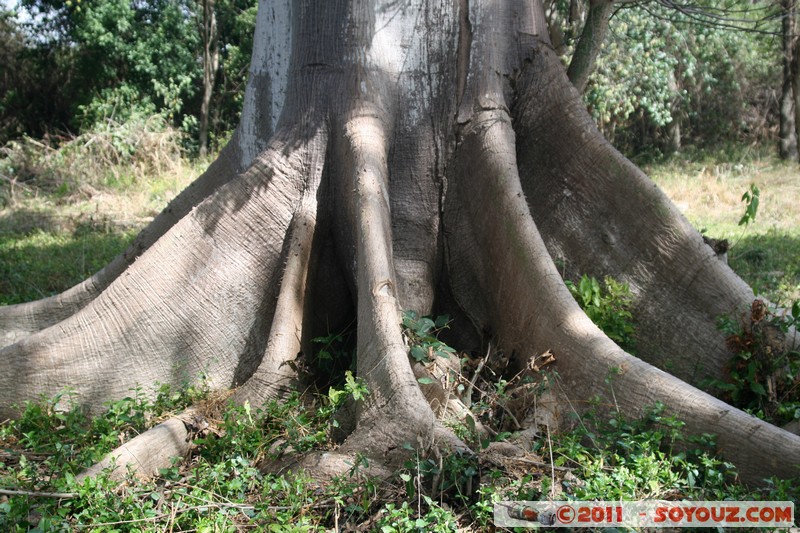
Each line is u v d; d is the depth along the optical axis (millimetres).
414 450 5238
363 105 7406
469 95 7582
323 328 7410
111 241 14148
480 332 7273
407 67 7629
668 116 21562
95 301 7191
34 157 21422
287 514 4926
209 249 7230
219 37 30438
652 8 19141
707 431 5551
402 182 7543
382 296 6117
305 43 7695
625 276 7324
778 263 12320
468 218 7449
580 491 4953
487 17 7684
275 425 6211
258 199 7316
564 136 7660
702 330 7047
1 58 29109
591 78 19844
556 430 5980
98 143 21688
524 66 7805
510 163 7223
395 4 7641
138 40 27688
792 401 6547
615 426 5750
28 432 6504
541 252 6688
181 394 6926
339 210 7234
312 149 7434
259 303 7254
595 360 6070
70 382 6988
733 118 28359
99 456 5750
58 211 17656
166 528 4906
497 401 6203
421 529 4688
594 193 7508
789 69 26312
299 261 7125
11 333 8469
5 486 5301
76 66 28672
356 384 5605
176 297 7145
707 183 20484
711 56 25281
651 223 7281
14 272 11703
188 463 5898
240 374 7230
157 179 20750
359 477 5270
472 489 5074
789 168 23422
